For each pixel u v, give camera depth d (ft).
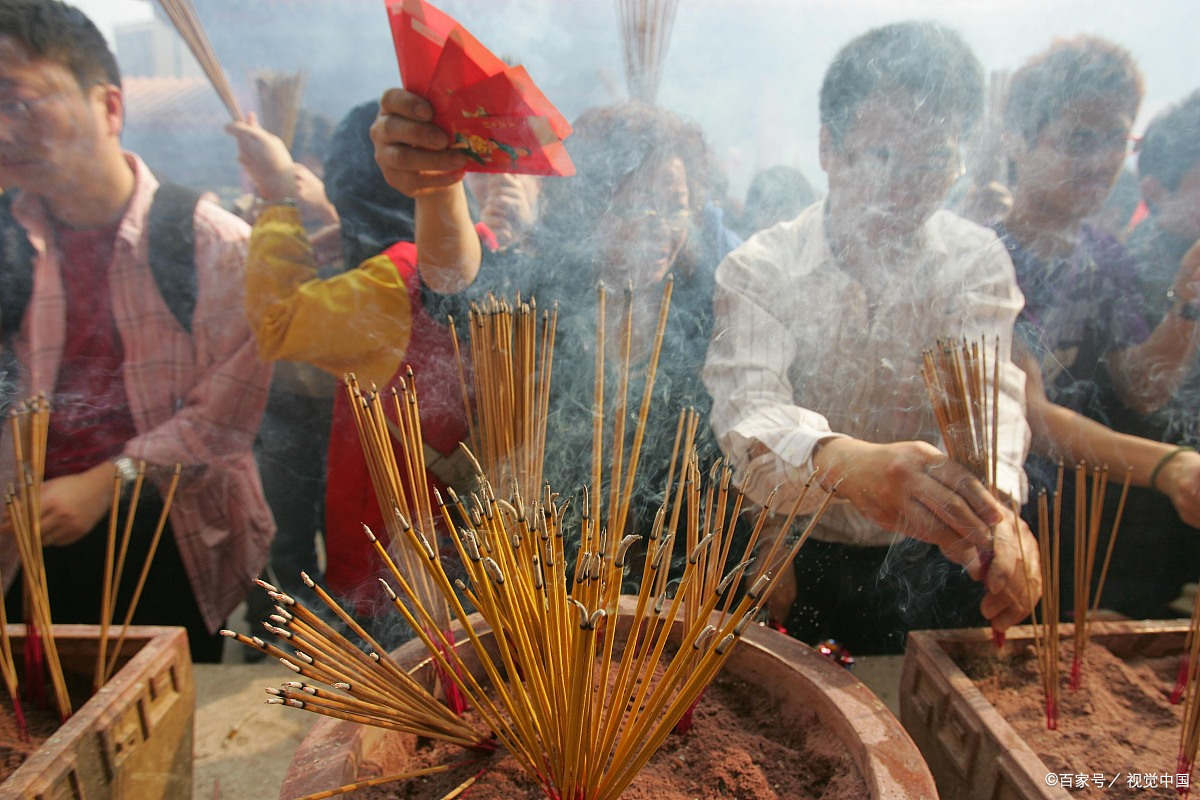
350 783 1.77
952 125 2.46
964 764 2.17
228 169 3.65
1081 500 2.42
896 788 1.67
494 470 2.13
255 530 3.72
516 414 2.11
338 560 3.30
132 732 2.26
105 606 2.45
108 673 2.51
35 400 2.50
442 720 1.88
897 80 2.42
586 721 1.50
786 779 1.92
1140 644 2.72
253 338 3.40
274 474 3.80
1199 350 3.00
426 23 2.09
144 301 3.23
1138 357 3.04
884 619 3.09
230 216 3.43
